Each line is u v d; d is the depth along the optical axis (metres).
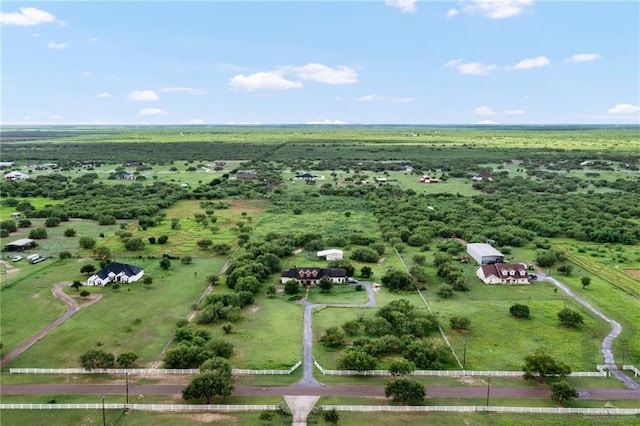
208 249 177.50
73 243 183.75
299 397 86.56
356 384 91.19
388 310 118.12
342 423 79.38
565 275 153.38
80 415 81.00
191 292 136.50
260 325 115.62
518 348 106.25
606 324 118.25
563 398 85.00
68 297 131.50
